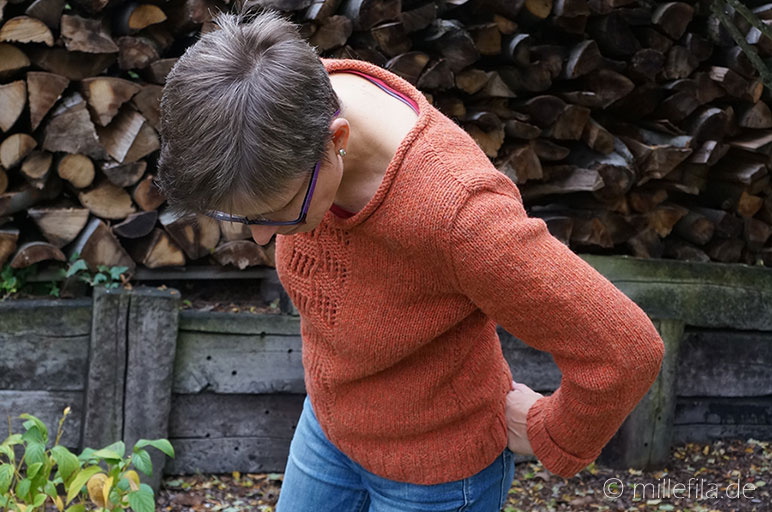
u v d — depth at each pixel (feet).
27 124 9.71
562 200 11.85
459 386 4.68
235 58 3.52
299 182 3.65
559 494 10.63
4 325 9.46
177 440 10.27
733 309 11.86
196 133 3.44
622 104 11.78
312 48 3.76
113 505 7.22
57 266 10.23
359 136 4.11
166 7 10.11
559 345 4.07
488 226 3.88
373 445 4.92
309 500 5.49
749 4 12.17
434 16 10.21
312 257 4.54
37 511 7.75
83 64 9.76
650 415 11.15
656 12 11.37
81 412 9.80
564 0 10.64
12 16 9.38
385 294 4.36
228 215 3.86
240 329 10.21
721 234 12.41
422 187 3.94
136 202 10.30
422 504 4.92
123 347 9.64
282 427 10.58
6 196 9.62
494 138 10.80
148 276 10.59
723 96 12.03
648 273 11.51
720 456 11.73
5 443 7.11
